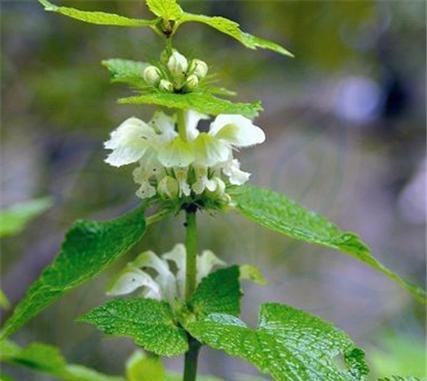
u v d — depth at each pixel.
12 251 0.82
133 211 0.33
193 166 0.32
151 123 0.33
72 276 0.32
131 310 0.30
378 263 0.32
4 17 0.80
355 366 0.28
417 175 1.23
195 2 0.79
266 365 0.28
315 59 0.92
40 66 0.82
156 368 0.38
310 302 1.13
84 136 0.83
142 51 0.75
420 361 0.49
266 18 0.86
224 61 0.79
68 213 0.80
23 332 0.80
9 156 0.85
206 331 0.29
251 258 0.83
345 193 1.25
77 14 0.30
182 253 0.35
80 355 0.80
